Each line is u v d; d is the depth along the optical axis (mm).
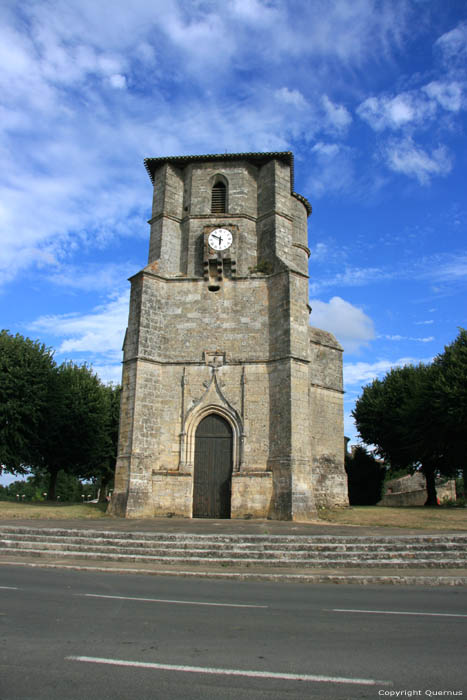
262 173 31641
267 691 5664
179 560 15148
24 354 36719
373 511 28719
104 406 45438
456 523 22922
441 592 11719
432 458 41375
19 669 6223
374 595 11219
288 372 26516
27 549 16656
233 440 27000
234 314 28500
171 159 31594
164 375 28109
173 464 26906
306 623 8539
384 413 44031
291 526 21312
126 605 9703
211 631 7973
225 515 26406
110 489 70312
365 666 6469
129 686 5762
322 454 33031
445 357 38469
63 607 9453
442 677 6109
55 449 42719
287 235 30484
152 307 28391
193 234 30516
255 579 13320
